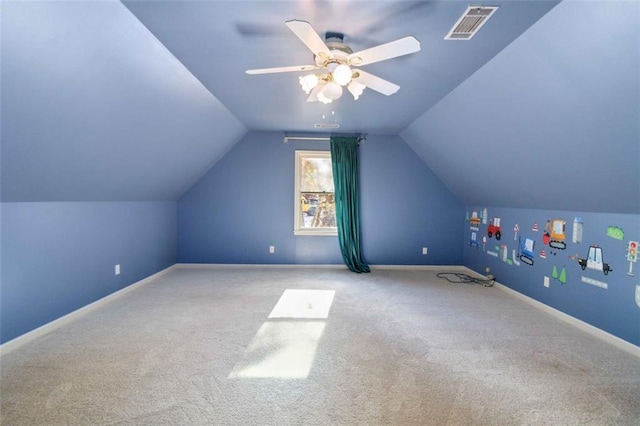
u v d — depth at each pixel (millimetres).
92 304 3021
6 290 2227
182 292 3574
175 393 1751
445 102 3008
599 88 1729
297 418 1577
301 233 4766
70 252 2779
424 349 2291
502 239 3922
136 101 2322
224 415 1590
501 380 1912
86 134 2213
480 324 2773
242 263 4781
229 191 4711
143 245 3898
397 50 1577
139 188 3525
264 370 1990
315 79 1854
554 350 2305
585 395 1776
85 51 1701
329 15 1693
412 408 1655
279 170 4719
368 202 4789
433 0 1560
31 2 1353
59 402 1653
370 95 2951
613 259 2465
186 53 2143
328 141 4719
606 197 2363
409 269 4836
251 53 2146
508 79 2215
